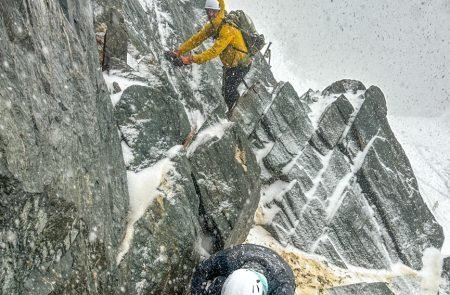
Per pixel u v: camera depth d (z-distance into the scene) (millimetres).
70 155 2156
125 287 2807
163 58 5652
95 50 3061
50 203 1910
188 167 3902
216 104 6016
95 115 2645
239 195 4227
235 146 4504
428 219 7113
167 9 7277
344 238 6148
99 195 2512
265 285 2486
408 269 6605
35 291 1854
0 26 1699
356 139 6797
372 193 6633
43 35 2082
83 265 2242
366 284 5641
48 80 2047
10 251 1727
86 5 3086
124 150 3580
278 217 5828
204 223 3963
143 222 3146
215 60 7766
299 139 6453
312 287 5305
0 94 1637
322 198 6191
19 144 1706
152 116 3916
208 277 2857
